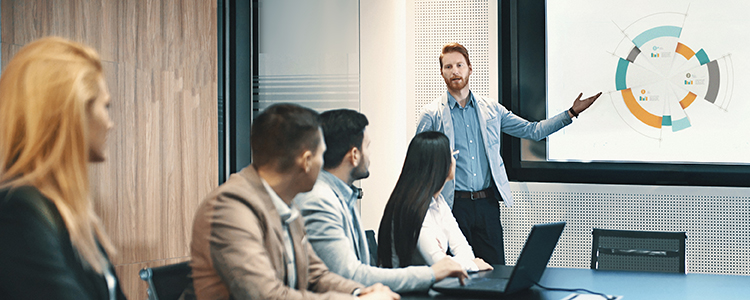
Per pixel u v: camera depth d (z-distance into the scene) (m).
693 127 4.04
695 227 3.99
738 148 3.99
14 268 0.96
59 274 0.98
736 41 3.97
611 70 4.12
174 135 3.68
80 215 1.03
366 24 4.15
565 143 4.18
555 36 4.18
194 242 1.50
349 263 1.85
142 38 3.53
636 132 4.10
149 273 1.70
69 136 1.01
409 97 4.28
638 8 4.08
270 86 4.16
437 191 2.20
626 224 4.06
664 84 4.07
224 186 1.53
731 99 3.99
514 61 4.20
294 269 1.65
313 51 4.13
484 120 3.87
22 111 1.00
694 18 4.02
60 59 1.03
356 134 2.01
